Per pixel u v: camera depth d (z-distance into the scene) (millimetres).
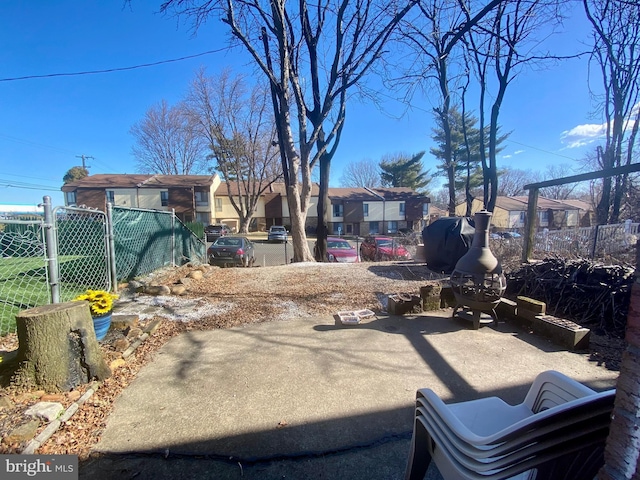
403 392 2455
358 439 1949
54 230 3404
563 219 35656
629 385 797
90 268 4836
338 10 9461
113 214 5012
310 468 1732
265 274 7141
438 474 1742
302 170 10375
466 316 3963
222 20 8617
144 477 1650
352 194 36562
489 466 1130
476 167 31391
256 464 1753
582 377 2684
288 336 3584
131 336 3336
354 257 11922
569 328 3270
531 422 1026
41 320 2156
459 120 27969
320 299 5078
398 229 35594
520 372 2773
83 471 1671
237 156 31250
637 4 8477
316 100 10781
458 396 2400
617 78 11836
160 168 37219
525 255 5906
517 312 3963
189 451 1835
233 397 2377
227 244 11320
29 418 1880
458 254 7027
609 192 12875
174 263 7730
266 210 36719
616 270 4168
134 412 2180
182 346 3307
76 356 2330
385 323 4020
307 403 2307
